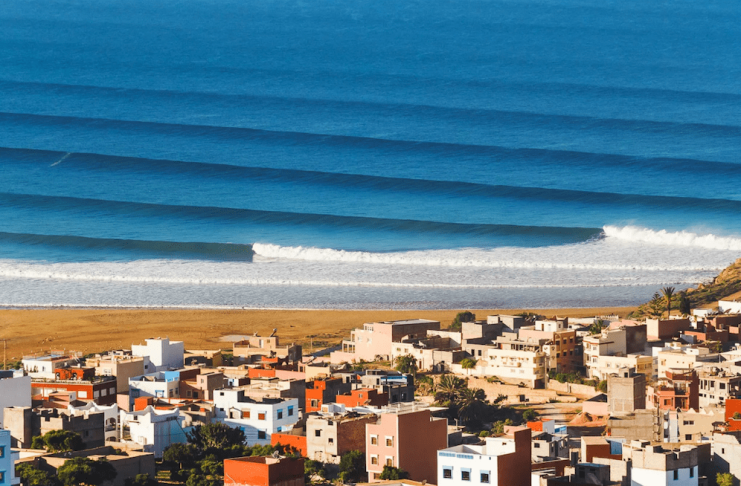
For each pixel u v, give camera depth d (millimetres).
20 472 153500
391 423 158750
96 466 156000
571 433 190250
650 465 137250
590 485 134500
